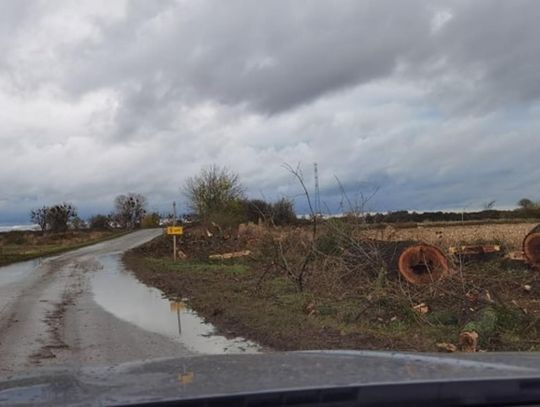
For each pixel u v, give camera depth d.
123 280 24.75
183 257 36.62
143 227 112.69
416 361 3.02
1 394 2.57
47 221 101.38
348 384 2.41
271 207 34.94
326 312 12.64
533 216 45.56
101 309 15.66
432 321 11.02
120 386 2.56
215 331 11.86
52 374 3.11
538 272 16.67
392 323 11.25
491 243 20.50
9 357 9.80
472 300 11.31
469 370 2.66
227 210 53.16
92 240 77.44
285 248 20.41
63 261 40.66
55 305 16.77
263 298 15.70
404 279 14.84
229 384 2.50
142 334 11.70
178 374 2.84
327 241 17.52
